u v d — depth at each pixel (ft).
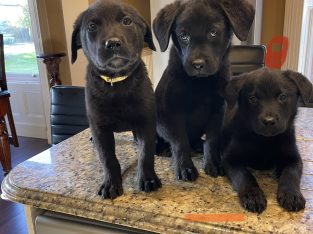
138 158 1.82
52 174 1.78
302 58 5.83
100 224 1.56
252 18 1.70
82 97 3.23
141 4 5.76
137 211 1.44
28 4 5.48
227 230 1.30
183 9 1.69
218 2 1.67
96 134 1.67
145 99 1.64
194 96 1.79
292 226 1.28
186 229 1.35
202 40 1.65
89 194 1.57
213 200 1.47
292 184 1.44
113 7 1.56
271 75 1.53
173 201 1.49
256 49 3.15
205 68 1.62
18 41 5.96
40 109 6.12
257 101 1.52
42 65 5.68
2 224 3.62
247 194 1.42
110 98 1.59
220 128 1.80
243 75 1.63
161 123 1.84
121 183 1.61
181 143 1.77
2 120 4.62
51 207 1.57
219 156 1.77
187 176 1.65
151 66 4.33
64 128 3.32
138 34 1.63
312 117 2.40
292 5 4.90
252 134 1.60
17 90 6.19
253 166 1.71
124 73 1.57
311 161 1.76
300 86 1.54
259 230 1.27
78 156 1.98
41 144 5.93
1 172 4.81
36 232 1.67
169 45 1.84
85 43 1.62
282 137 1.59
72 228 1.58
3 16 5.93
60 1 5.18
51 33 5.42
